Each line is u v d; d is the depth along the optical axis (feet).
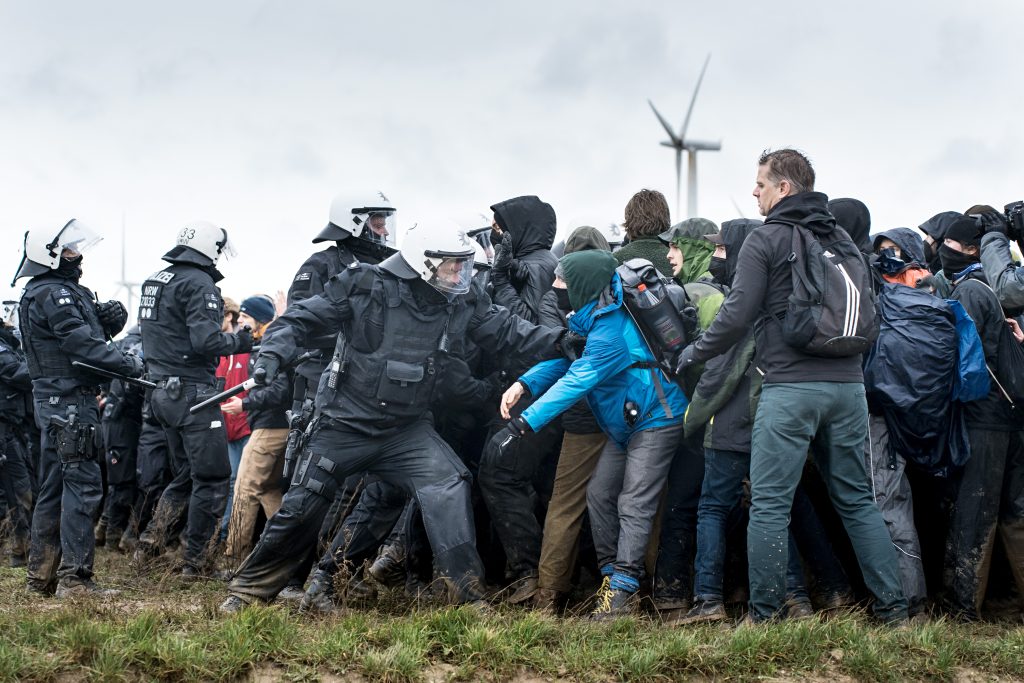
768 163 15.72
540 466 18.90
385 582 18.07
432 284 16.39
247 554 22.48
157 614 15.25
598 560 17.26
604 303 16.37
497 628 14.56
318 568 17.74
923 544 18.40
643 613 16.84
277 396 20.84
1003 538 17.34
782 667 13.89
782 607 15.39
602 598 16.56
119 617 15.26
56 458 19.49
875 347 16.62
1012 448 17.17
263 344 16.14
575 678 13.60
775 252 15.15
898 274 17.39
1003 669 14.16
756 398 15.67
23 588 20.54
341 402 16.67
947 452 16.79
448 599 16.35
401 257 16.61
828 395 15.10
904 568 16.42
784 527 15.23
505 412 16.96
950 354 16.34
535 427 16.17
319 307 16.34
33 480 27.04
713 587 16.30
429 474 16.74
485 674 13.57
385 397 16.43
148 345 22.47
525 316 18.67
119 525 27.32
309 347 17.53
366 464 16.97
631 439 16.85
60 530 19.51
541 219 19.62
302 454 16.97
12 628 14.62
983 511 16.92
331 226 19.69
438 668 13.75
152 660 13.32
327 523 19.45
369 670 13.42
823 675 13.76
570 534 17.42
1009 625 17.25
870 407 16.92
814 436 15.56
